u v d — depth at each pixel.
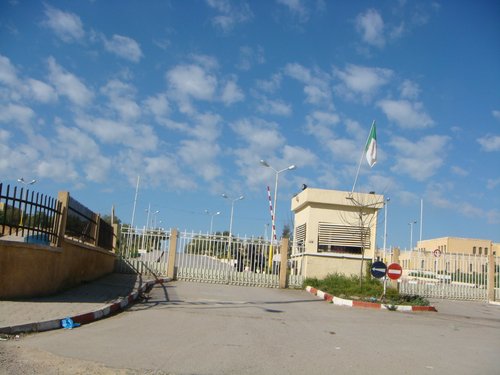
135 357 7.43
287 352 8.50
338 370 7.37
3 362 6.64
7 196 11.77
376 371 7.47
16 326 8.77
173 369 6.87
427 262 28.53
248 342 9.22
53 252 13.62
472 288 26.09
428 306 18.00
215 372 6.82
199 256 24.38
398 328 12.73
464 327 13.92
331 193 27.44
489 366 8.38
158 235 24.23
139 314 12.18
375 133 25.84
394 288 22.48
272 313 14.06
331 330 11.58
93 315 10.88
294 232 30.94
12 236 12.97
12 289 11.91
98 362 6.99
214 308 14.28
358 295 19.44
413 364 8.16
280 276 24.50
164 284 21.16
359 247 27.28
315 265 25.75
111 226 22.67
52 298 12.73
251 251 24.88
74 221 15.84
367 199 27.38
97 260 19.30
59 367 6.61
